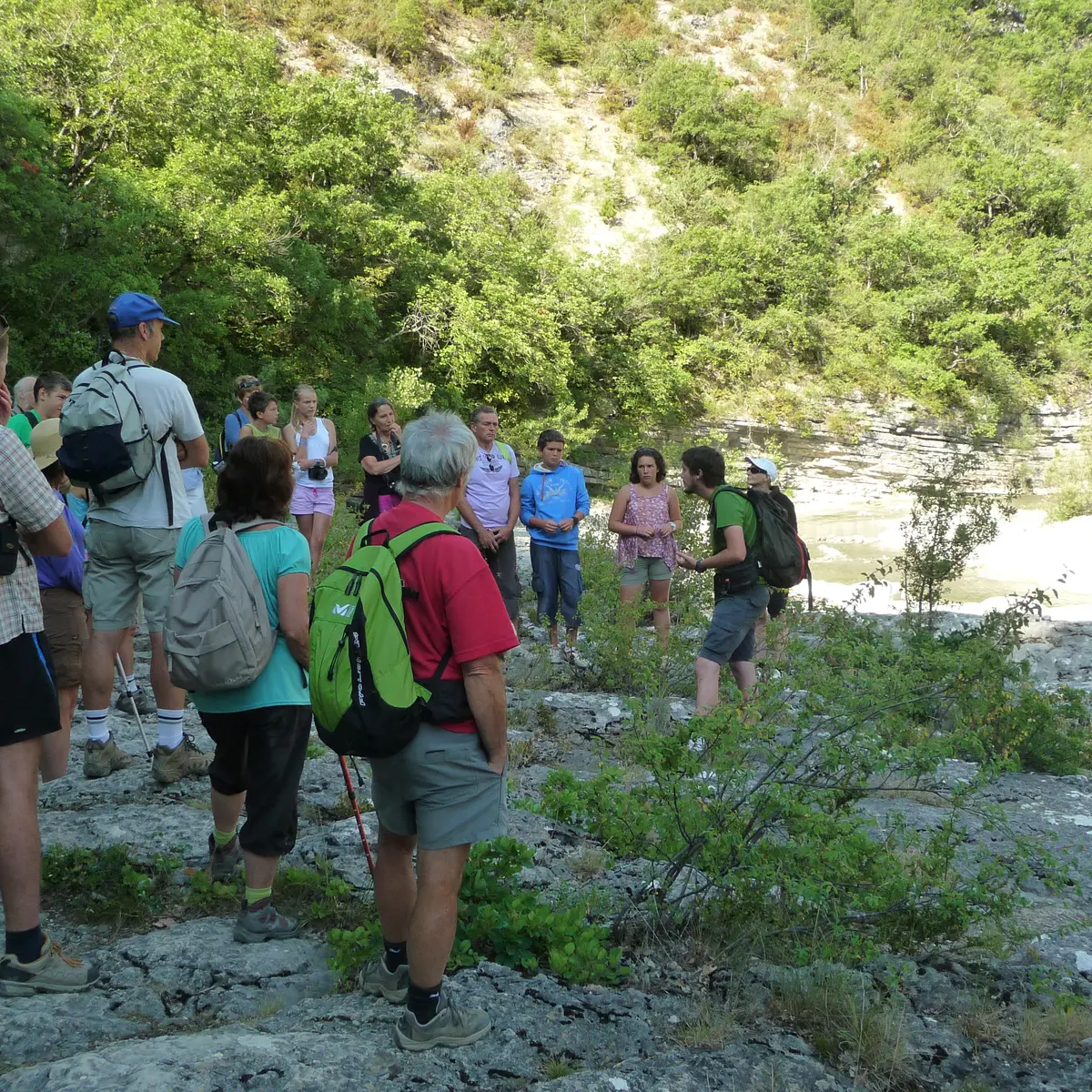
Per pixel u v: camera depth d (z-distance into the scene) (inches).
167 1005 123.8
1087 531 935.0
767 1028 128.6
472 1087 108.2
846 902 148.7
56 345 823.7
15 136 815.7
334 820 194.2
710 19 2856.8
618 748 257.4
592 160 2154.3
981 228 2377.0
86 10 1039.6
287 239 1114.7
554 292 1515.7
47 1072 100.0
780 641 297.4
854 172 2367.1
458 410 1275.8
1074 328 2087.8
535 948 142.9
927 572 434.3
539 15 2564.0
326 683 104.0
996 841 213.0
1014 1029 134.5
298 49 2022.6
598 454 1520.7
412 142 1689.2
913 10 3201.3
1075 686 407.8
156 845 169.3
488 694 107.4
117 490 177.8
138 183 928.9
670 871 154.6
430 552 108.3
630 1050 120.9
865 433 1685.5
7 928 123.1
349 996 127.7
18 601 121.6
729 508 249.1
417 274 1323.8
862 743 162.9
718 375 1680.6
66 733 190.2
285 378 1136.2
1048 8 3400.6
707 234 1814.7
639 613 336.2
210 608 131.4
